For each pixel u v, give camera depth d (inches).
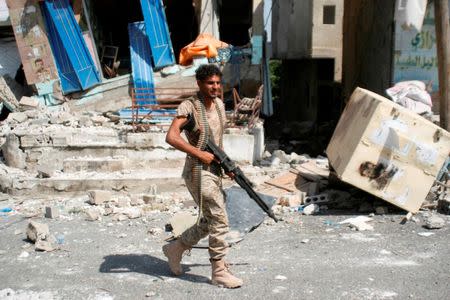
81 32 418.0
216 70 151.6
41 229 213.9
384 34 407.5
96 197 268.4
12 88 439.2
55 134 319.9
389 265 176.4
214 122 154.7
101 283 166.9
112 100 428.8
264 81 467.8
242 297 152.3
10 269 183.5
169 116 359.9
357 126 241.0
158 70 436.1
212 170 152.6
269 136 636.7
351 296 151.8
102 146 319.3
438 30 269.7
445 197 239.1
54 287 164.9
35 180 288.8
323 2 861.2
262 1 439.2
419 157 227.0
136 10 577.3
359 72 546.9
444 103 272.8
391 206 241.3
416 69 376.2
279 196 263.7
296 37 850.1
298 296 152.4
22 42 405.1
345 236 209.6
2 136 343.6
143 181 287.3
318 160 352.2
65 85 420.2
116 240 214.8
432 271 169.9
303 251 193.5
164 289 159.6
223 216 153.9
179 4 590.2
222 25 698.8
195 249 199.6
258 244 204.1
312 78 874.1
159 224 236.7
